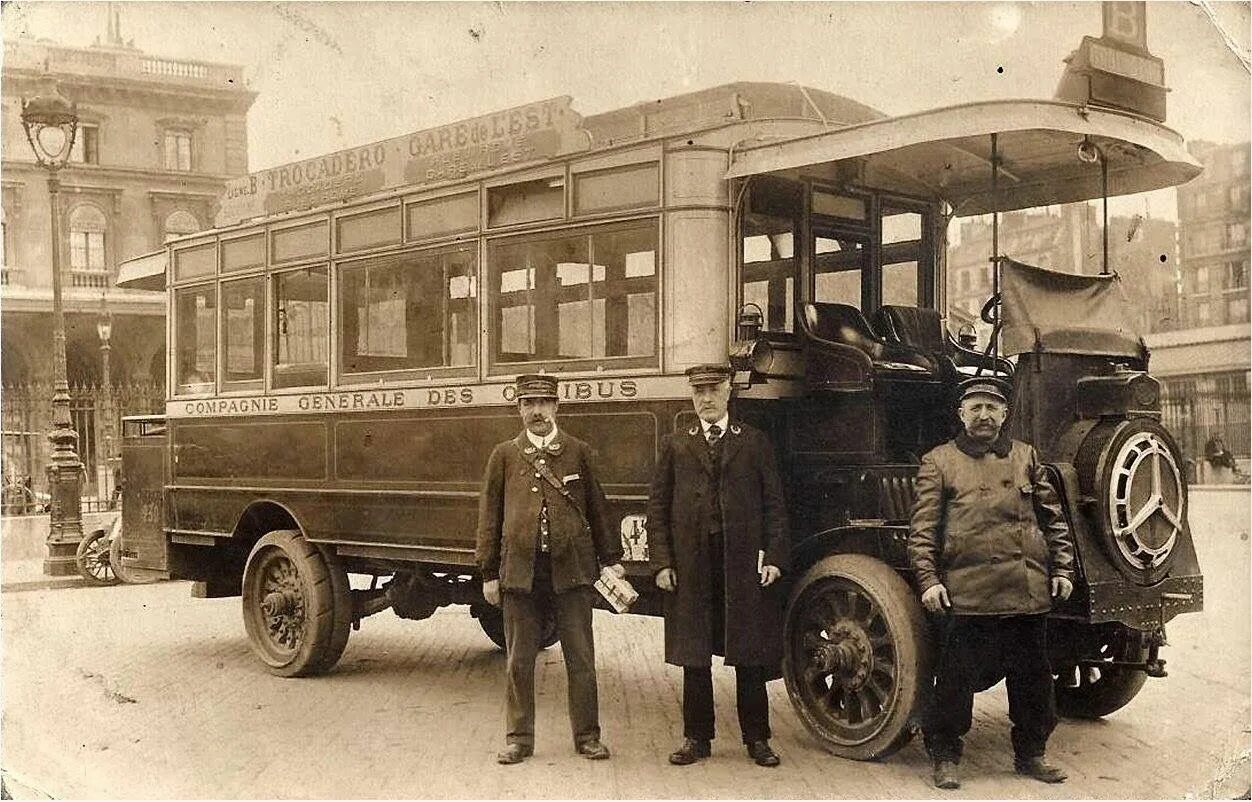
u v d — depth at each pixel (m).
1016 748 4.92
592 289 5.85
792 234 5.88
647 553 5.47
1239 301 14.23
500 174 6.25
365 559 7.30
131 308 15.55
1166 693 6.62
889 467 5.45
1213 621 9.26
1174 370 16.17
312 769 5.19
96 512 15.34
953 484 4.82
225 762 5.33
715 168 5.53
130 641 8.36
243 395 7.61
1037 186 6.66
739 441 5.10
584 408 5.79
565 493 5.20
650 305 5.64
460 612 9.82
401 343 6.71
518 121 6.26
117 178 14.14
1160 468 5.16
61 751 5.59
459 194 6.45
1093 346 5.40
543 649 8.01
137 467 8.46
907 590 4.94
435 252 6.57
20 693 6.67
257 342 7.60
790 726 5.80
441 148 6.64
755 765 5.07
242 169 14.63
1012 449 4.84
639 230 5.68
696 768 5.05
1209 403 16.11
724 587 5.15
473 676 7.14
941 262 6.78
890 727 4.88
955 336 7.02
